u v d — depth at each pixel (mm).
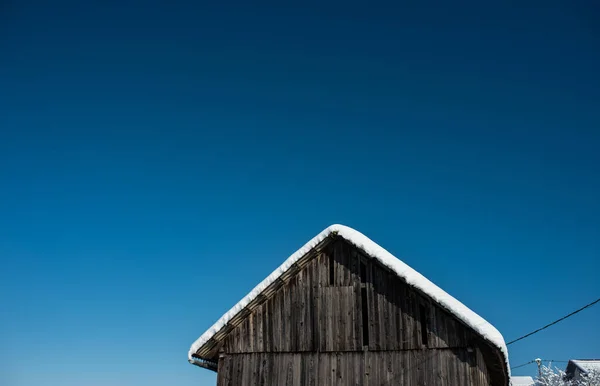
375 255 16641
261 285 17141
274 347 16875
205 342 16938
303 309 17078
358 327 16438
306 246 17266
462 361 15180
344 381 15945
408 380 15453
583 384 48094
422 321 16016
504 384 18016
